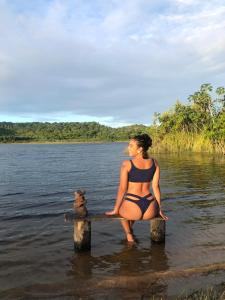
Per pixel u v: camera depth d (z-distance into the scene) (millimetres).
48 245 2846
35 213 3982
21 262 2494
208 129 16172
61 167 11242
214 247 2752
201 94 18609
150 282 2160
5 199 4965
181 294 1988
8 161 15086
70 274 2289
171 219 3588
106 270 2342
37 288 2100
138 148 2645
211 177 6996
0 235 3117
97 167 10992
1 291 2064
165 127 19172
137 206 2615
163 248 2738
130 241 2896
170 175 7469
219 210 3977
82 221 2646
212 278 2205
